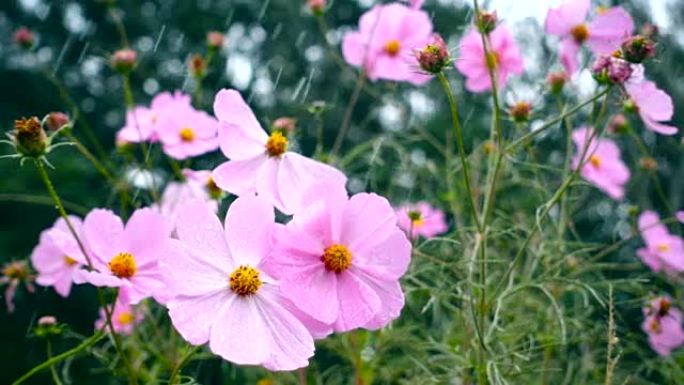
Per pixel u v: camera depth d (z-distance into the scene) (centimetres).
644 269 152
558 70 116
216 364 129
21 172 348
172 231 95
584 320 116
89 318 312
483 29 98
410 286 109
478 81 116
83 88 458
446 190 138
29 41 150
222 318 81
